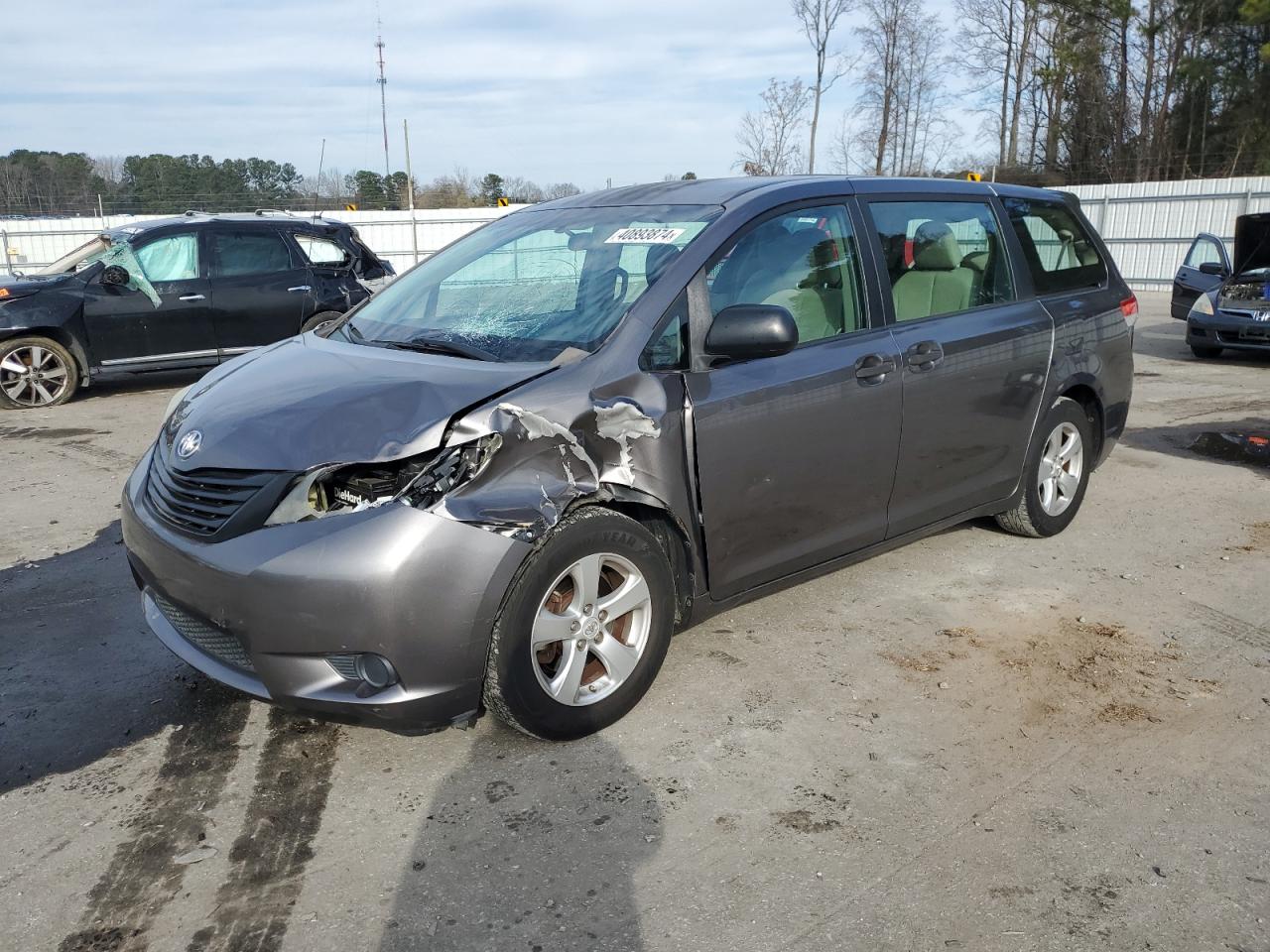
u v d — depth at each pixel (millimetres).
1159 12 40125
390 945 2355
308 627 2719
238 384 3375
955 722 3395
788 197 3834
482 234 4355
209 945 2357
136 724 3373
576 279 3617
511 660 2922
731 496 3455
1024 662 3838
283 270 10344
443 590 2748
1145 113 41406
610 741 3244
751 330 3264
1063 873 2629
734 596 3629
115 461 7160
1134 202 25328
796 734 3299
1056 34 41781
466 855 2686
